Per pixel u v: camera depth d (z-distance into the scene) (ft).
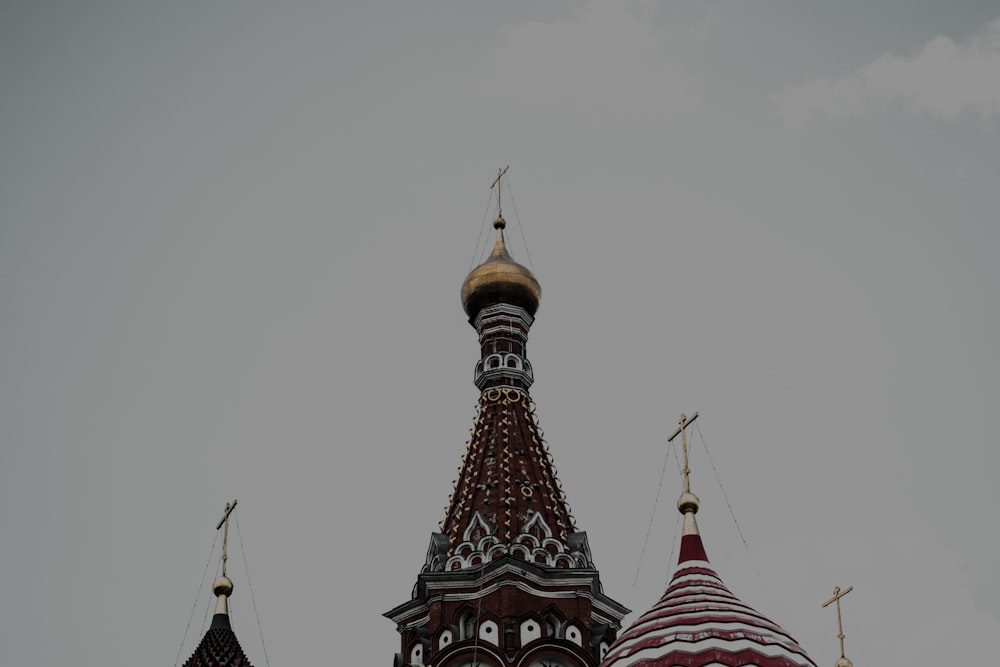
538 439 267.39
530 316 284.41
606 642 243.81
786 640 205.16
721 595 211.61
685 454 231.50
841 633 248.93
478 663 236.22
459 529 252.42
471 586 243.60
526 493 254.88
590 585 244.01
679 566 219.20
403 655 246.47
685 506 224.94
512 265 282.97
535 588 242.58
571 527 256.11
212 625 234.58
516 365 275.39
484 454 262.47
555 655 237.04
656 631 206.49
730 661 199.31
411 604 248.32
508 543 247.09
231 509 251.39
